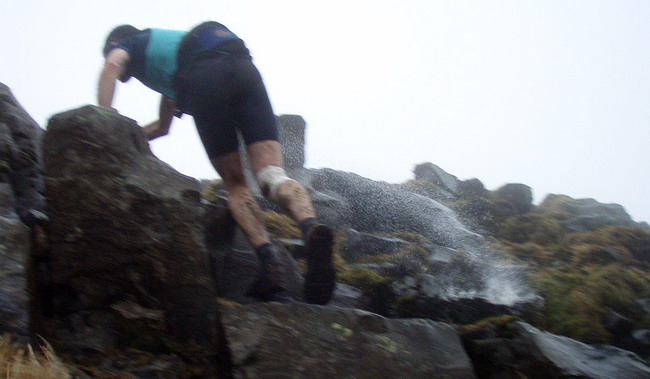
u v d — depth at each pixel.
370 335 3.18
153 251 3.10
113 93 3.67
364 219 5.69
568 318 4.44
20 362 2.57
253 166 3.70
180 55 3.74
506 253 5.76
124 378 2.85
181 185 3.21
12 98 3.73
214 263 3.70
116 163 3.18
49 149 3.20
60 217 3.14
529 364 3.38
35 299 2.94
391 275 4.68
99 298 3.10
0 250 2.77
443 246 5.57
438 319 4.27
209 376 3.01
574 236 6.19
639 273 5.33
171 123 4.27
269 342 3.03
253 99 3.74
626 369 3.50
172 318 3.07
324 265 3.39
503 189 7.22
